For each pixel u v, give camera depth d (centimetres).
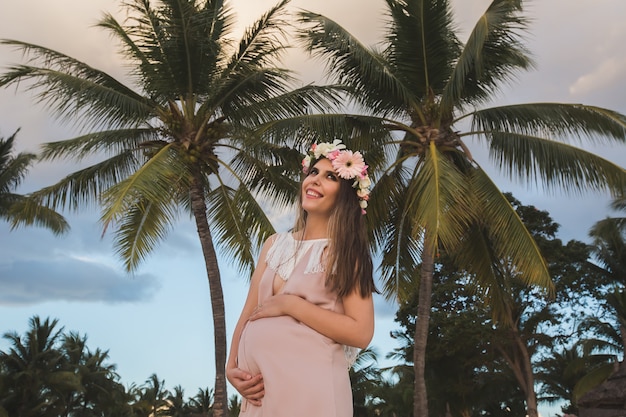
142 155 1480
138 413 6238
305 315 161
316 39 1344
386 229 1570
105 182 1507
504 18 1238
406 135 1492
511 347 2920
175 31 1308
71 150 1457
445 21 1386
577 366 2692
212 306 1455
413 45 1411
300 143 1446
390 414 4000
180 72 1377
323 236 178
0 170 2653
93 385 4456
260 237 1517
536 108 1367
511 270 1340
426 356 2816
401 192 1528
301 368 157
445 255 2680
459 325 2573
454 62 1446
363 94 1466
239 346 173
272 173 1522
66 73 1375
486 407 3569
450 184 1130
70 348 4697
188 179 1348
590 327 2706
